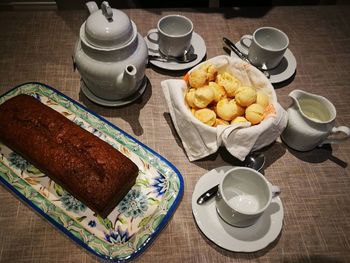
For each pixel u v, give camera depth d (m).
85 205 0.62
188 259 0.58
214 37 0.93
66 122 0.64
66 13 0.96
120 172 0.58
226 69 0.73
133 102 0.78
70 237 0.58
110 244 0.57
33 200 0.61
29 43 0.88
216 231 0.59
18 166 0.66
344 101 0.81
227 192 0.61
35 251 0.57
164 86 0.69
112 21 0.63
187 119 0.63
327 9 1.03
